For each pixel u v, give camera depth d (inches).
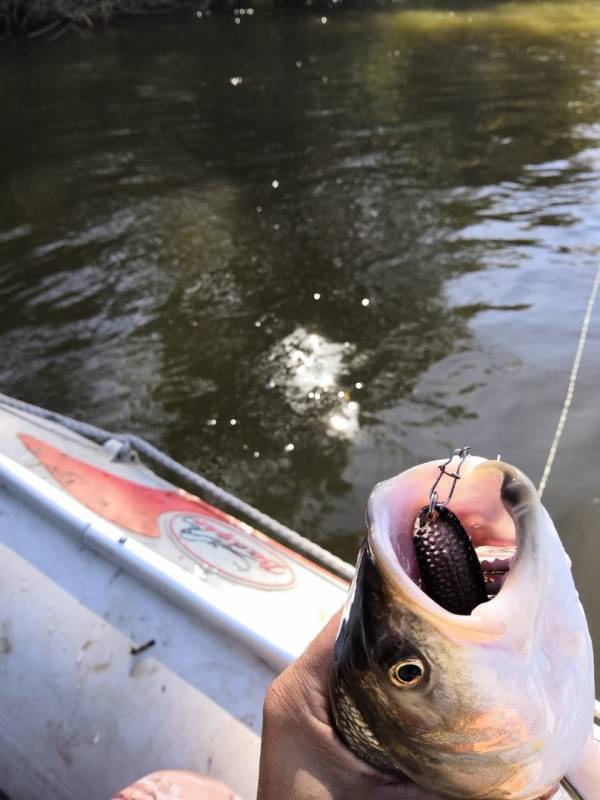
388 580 9.1
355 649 9.9
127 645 17.3
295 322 52.6
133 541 18.4
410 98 97.3
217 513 25.7
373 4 155.4
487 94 97.3
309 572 23.0
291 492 39.6
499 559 9.9
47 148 85.7
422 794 10.6
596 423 41.4
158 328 52.9
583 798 11.2
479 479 9.9
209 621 17.1
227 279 58.2
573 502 37.0
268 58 119.3
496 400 44.0
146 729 16.4
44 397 46.8
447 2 153.7
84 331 53.0
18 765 17.6
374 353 49.0
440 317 51.8
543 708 9.6
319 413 44.4
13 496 20.2
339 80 105.7
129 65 117.6
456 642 9.0
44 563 18.9
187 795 14.1
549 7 145.3
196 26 143.8
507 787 10.1
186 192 73.2
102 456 27.3
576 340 48.2
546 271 56.1
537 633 9.3
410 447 41.6
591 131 83.5
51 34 138.7
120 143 86.0
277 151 82.1
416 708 9.5
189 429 44.0
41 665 17.7
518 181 72.2
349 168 77.1
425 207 67.8
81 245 64.1
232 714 16.0
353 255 60.5
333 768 10.9
